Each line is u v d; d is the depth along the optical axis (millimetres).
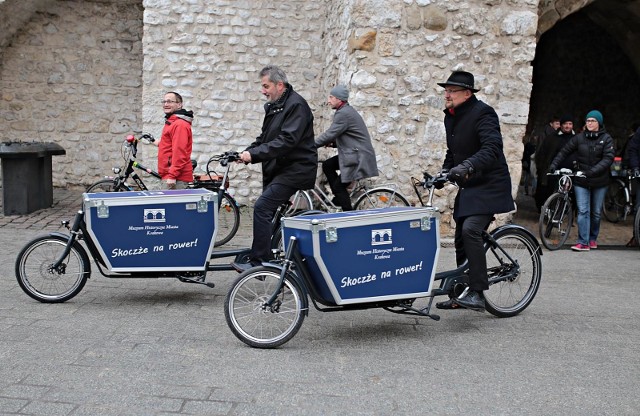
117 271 4594
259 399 3172
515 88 7586
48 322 4266
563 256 7008
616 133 13641
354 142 6949
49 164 8977
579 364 3768
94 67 10602
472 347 4023
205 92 9523
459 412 3098
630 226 9133
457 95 4398
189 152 6305
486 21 7480
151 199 4566
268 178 4945
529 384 3455
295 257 3986
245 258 4980
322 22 9672
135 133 10766
